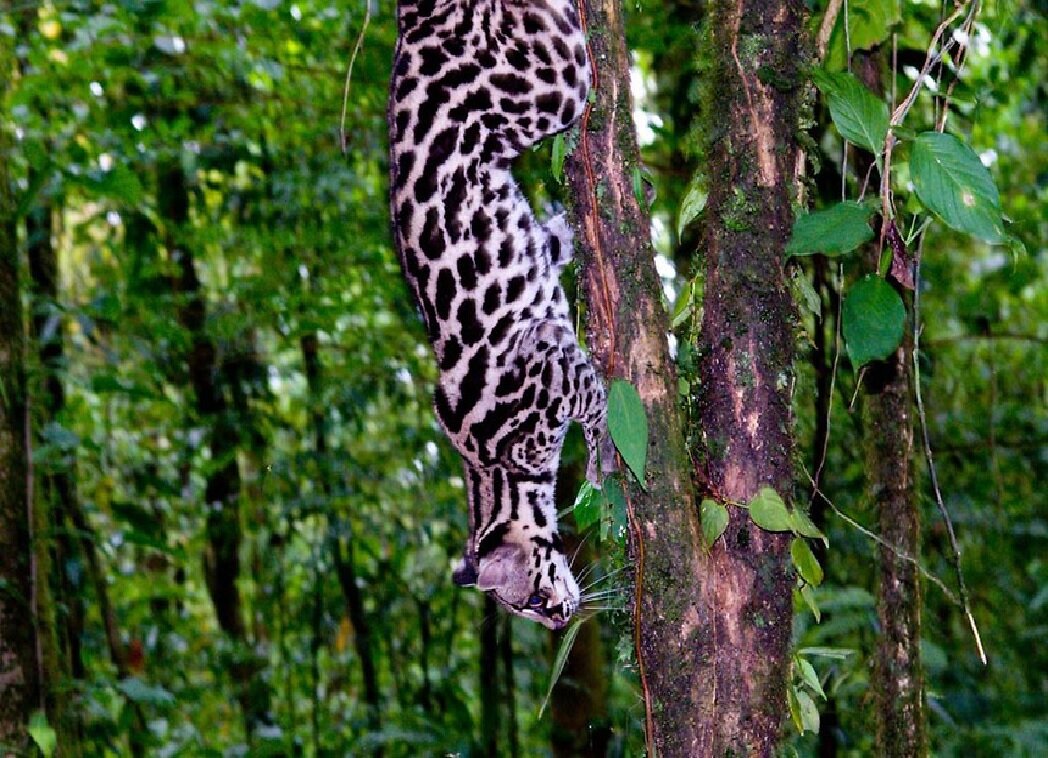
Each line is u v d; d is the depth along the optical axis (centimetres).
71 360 682
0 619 496
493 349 521
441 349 530
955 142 312
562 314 544
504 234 510
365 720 940
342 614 1023
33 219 706
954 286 1010
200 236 920
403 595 1001
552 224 545
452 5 498
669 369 348
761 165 353
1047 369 1052
